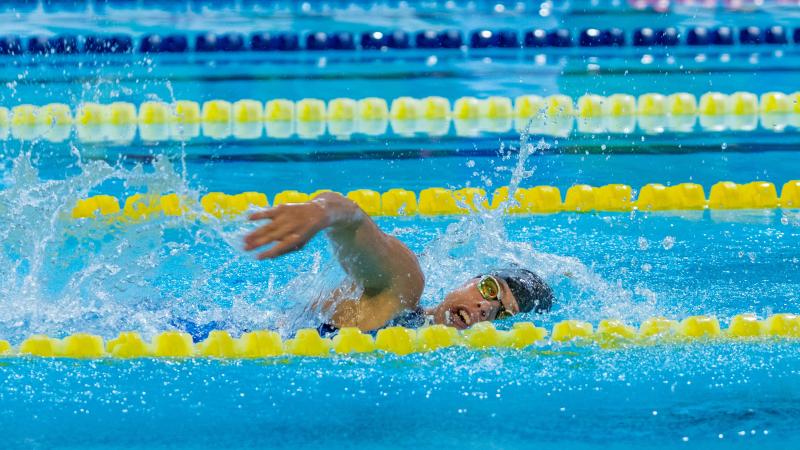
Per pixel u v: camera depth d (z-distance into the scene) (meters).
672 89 24.53
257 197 16.56
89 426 8.04
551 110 23.19
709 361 9.51
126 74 25.58
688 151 20.16
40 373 9.12
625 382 8.98
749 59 27.75
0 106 22.44
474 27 30.09
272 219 8.27
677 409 8.39
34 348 9.59
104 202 16.27
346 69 26.86
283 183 17.91
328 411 8.35
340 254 9.48
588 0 33.09
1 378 8.99
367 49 29.22
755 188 16.91
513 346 9.81
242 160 19.47
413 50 29.16
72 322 10.40
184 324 10.48
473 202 16.77
